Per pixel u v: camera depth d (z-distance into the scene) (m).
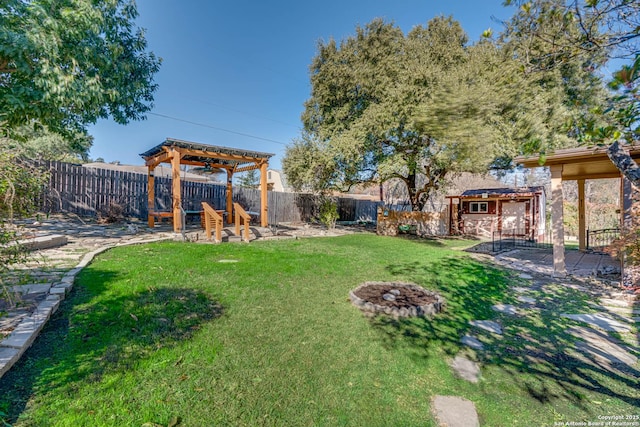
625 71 1.48
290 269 5.03
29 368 1.97
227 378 2.09
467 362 2.54
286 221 14.58
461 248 9.23
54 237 5.38
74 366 2.04
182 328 2.72
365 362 2.44
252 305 3.42
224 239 7.83
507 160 10.52
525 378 2.34
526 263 6.87
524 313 3.74
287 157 12.76
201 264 4.87
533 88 4.86
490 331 3.18
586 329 3.28
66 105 5.27
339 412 1.86
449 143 6.88
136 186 10.56
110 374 2.00
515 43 2.62
